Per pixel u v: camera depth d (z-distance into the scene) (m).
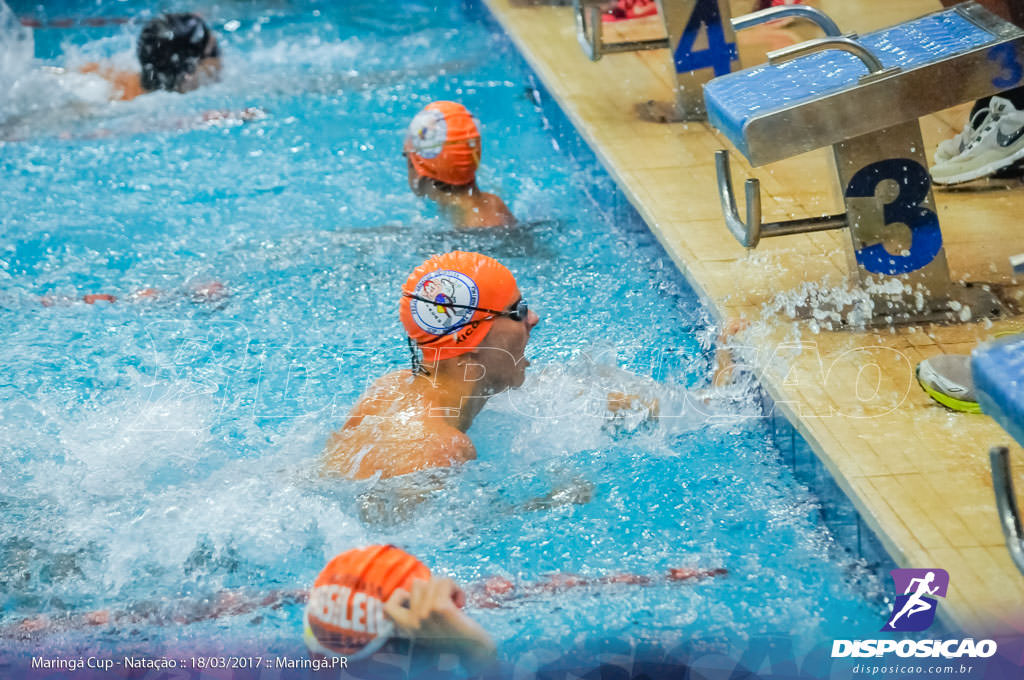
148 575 8.30
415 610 6.82
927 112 9.34
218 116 19.31
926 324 10.10
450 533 8.59
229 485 9.21
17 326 12.20
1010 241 11.36
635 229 13.96
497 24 22.86
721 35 15.82
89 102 19.81
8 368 11.23
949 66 9.16
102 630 7.79
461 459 9.18
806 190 13.41
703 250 11.95
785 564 8.20
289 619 7.87
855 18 19.08
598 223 14.95
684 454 9.56
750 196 9.68
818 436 8.58
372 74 21.69
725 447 9.67
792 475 9.24
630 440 9.73
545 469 9.28
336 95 20.41
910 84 9.20
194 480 9.33
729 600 7.83
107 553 8.51
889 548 7.43
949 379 8.80
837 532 8.40
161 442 9.93
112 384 10.95
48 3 26.78
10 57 21.80
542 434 9.74
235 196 15.87
